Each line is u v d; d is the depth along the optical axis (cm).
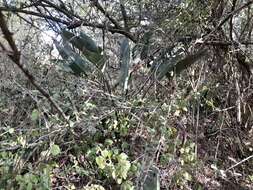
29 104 303
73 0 416
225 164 359
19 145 254
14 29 385
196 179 311
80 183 272
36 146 255
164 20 394
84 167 278
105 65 327
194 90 348
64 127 261
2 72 319
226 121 392
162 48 371
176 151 302
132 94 320
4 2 359
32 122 272
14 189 243
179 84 370
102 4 439
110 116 289
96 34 421
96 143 279
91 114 282
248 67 417
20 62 191
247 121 405
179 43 393
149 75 338
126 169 252
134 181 266
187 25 396
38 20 393
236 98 405
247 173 359
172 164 287
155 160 282
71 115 286
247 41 427
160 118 288
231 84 405
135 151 284
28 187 232
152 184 256
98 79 321
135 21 441
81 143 279
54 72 324
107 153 257
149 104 304
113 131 289
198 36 402
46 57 370
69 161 281
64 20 405
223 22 388
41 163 247
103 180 275
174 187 289
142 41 388
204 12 398
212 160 349
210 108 395
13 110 299
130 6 434
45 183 240
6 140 259
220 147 373
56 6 404
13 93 316
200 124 378
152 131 280
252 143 388
